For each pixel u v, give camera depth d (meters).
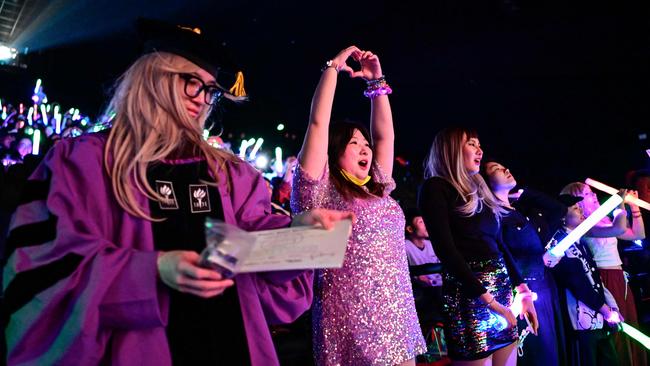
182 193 1.36
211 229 1.02
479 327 2.58
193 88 1.45
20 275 1.12
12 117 8.05
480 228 2.72
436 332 3.93
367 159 2.40
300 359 3.34
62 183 1.20
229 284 1.09
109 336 1.17
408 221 4.75
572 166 9.94
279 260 1.01
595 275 3.56
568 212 3.82
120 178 1.27
